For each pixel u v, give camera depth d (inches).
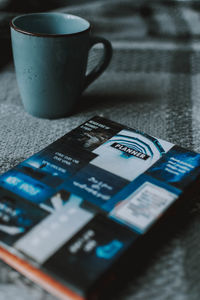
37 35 16.5
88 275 10.5
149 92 21.9
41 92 18.1
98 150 15.9
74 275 10.5
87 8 28.0
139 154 15.7
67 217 12.4
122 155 15.7
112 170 14.7
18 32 16.8
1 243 11.3
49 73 17.5
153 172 14.7
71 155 15.5
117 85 22.5
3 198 13.1
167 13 28.4
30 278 11.1
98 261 10.9
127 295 10.9
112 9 28.1
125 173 14.6
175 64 24.8
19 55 17.4
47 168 14.7
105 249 11.3
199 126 18.9
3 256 11.4
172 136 18.0
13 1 26.5
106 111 20.0
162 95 21.6
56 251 11.2
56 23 19.3
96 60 24.6
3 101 20.5
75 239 11.6
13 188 13.6
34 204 12.9
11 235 11.6
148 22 27.9
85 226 12.1
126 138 16.8
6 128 18.3
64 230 11.9
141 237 11.9
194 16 28.3
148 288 11.1
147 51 26.0
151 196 13.4
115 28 27.6
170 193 13.6
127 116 19.6
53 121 19.1
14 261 11.2
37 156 15.4
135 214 12.6
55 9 28.0
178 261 12.0
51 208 12.7
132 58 25.2
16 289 11.0
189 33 27.7
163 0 28.8
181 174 14.6
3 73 23.2
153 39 27.4
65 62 17.4
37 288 11.1
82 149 16.0
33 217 12.3
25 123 18.8
